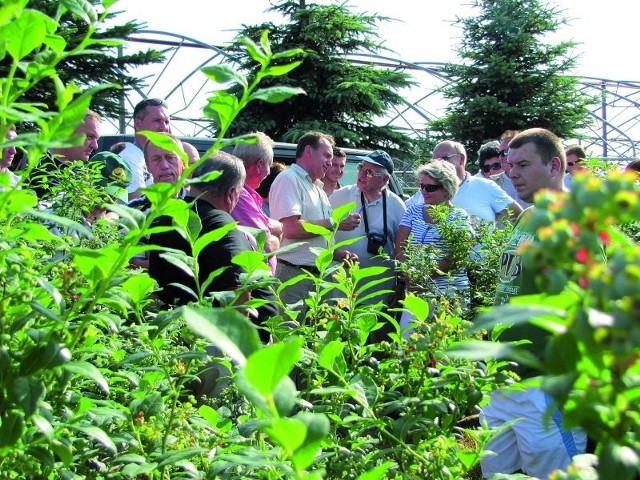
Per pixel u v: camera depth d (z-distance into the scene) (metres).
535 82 23.50
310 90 21.09
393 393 1.81
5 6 1.09
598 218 0.62
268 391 0.73
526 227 0.66
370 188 5.53
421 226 4.97
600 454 0.70
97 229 2.74
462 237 4.53
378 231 5.46
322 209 5.27
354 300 2.01
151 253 3.06
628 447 0.71
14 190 1.18
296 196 5.07
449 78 24.72
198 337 1.79
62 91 1.21
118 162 3.58
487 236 4.59
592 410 0.71
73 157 4.45
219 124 1.21
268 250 4.05
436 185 4.96
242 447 1.56
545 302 0.70
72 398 1.53
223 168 3.41
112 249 1.24
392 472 1.67
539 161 3.36
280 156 7.98
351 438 1.78
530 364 0.71
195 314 0.75
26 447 1.22
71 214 2.71
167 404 1.72
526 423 2.68
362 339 1.96
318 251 2.00
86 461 1.49
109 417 1.58
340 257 5.12
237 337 0.76
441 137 23.67
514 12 23.69
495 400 2.79
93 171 2.86
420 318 1.81
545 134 3.40
